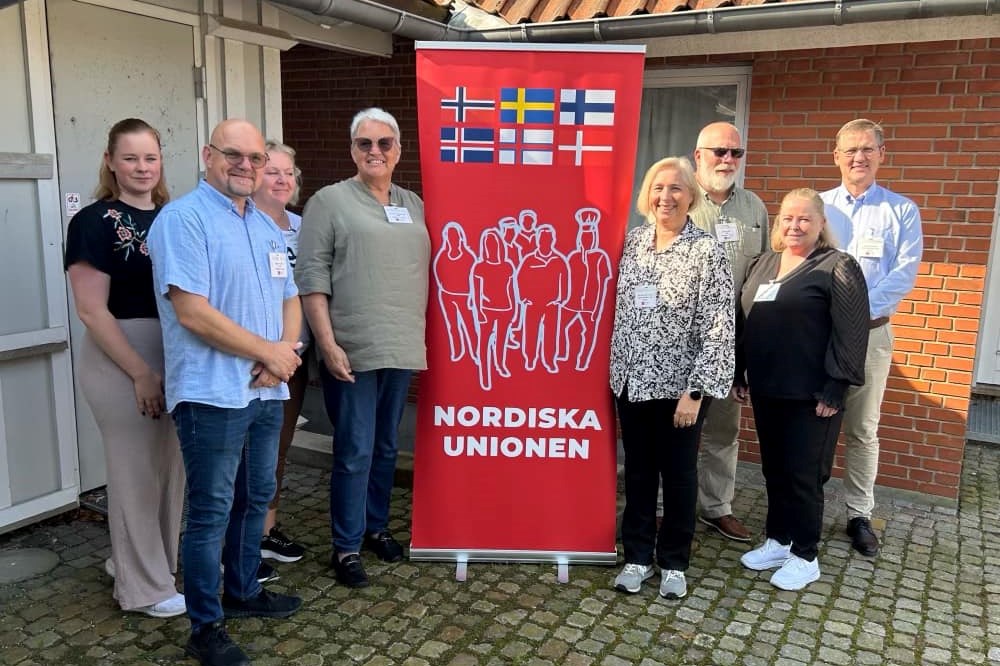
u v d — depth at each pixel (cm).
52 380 371
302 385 354
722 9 387
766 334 329
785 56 450
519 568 350
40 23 348
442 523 350
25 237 354
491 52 325
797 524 338
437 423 346
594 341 341
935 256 430
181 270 243
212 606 270
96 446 402
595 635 299
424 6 462
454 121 329
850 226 376
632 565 336
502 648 289
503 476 349
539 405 345
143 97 399
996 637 306
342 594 323
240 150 251
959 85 412
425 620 306
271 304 269
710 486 389
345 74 604
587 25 427
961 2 342
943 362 436
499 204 334
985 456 533
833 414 323
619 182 332
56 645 281
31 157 349
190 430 256
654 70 498
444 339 342
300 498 429
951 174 420
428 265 333
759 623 311
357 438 321
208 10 422
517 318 340
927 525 416
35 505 367
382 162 312
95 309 271
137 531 291
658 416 318
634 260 320
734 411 376
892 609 325
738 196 367
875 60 429
